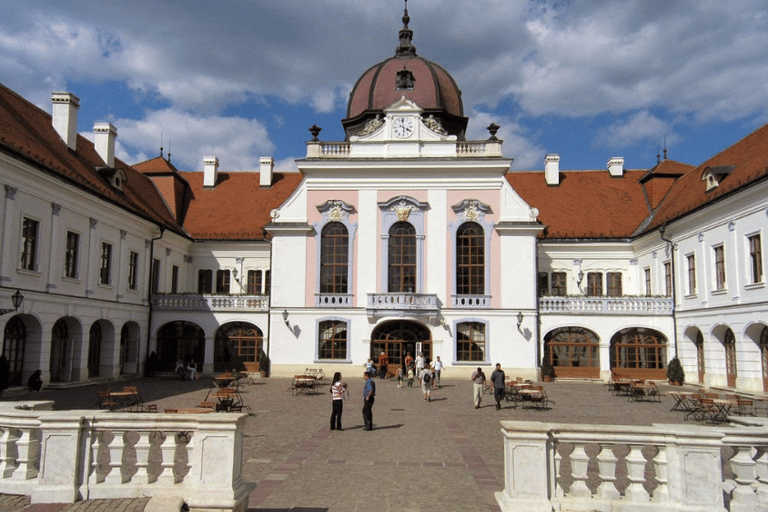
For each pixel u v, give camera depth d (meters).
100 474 10.01
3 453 10.28
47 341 28.39
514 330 38.56
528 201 46.97
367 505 10.42
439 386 33.59
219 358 40.28
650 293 41.34
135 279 37.81
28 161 25.69
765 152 30.50
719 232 31.97
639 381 28.05
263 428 18.91
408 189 40.00
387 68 47.69
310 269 39.59
